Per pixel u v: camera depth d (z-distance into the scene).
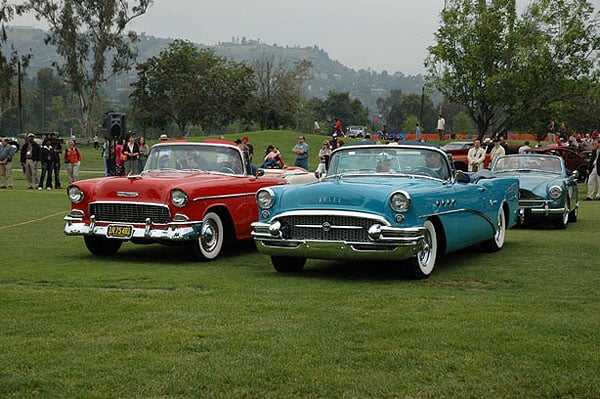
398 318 6.03
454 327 5.68
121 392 4.25
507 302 6.76
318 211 8.08
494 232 10.33
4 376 4.53
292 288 7.59
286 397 4.18
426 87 35.22
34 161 24.38
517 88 32.78
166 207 9.50
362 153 9.54
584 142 33.75
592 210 18.11
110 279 8.12
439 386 4.33
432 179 9.16
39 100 136.62
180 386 4.33
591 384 4.34
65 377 4.50
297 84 81.94
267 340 5.31
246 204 10.57
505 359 4.83
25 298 6.89
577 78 33.44
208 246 9.90
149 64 75.62
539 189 13.80
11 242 11.58
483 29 32.81
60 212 16.30
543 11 32.91
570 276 8.37
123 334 5.51
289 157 45.81
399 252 7.82
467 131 97.25
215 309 6.41
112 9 63.53
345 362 4.79
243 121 81.12
